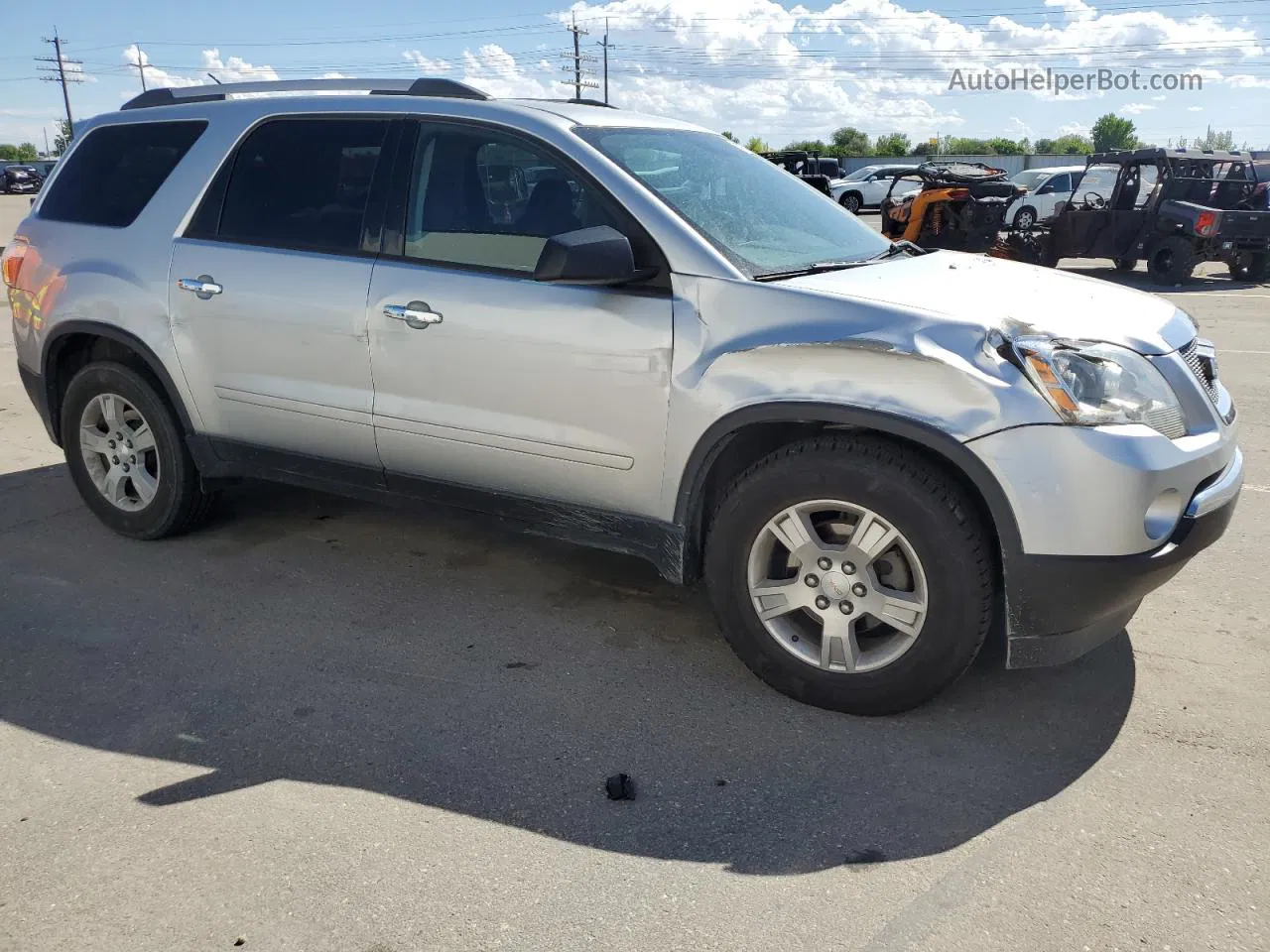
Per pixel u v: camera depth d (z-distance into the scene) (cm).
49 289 453
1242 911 230
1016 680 336
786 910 231
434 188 369
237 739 304
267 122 411
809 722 313
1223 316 1191
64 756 295
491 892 237
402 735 306
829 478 300
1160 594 405
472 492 373
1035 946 219
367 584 415
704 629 377
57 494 530
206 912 231
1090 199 1692
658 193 338
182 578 421
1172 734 303
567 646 363
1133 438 279
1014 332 285
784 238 360
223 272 405
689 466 323
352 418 386
